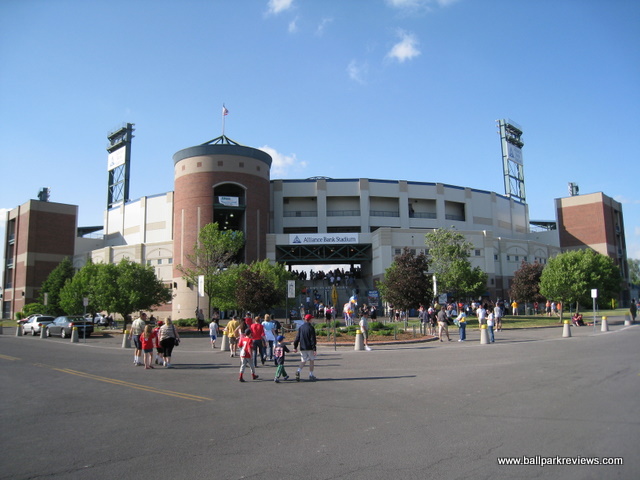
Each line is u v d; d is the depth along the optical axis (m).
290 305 48.62
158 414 9.38
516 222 81.62
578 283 38.75
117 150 84.88
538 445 6.55
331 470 5.90
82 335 35.28
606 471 5.50
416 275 32.41
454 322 39.59
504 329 34.00
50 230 74.88
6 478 5.86
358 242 61.03
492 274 60.31
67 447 7.16
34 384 13.38
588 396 9.62
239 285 36.28
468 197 72.81
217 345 27.59
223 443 7.25
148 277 40.22
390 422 8.24
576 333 29.64
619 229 83.56
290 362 18.48
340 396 10.95
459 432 7.38
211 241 44.66
